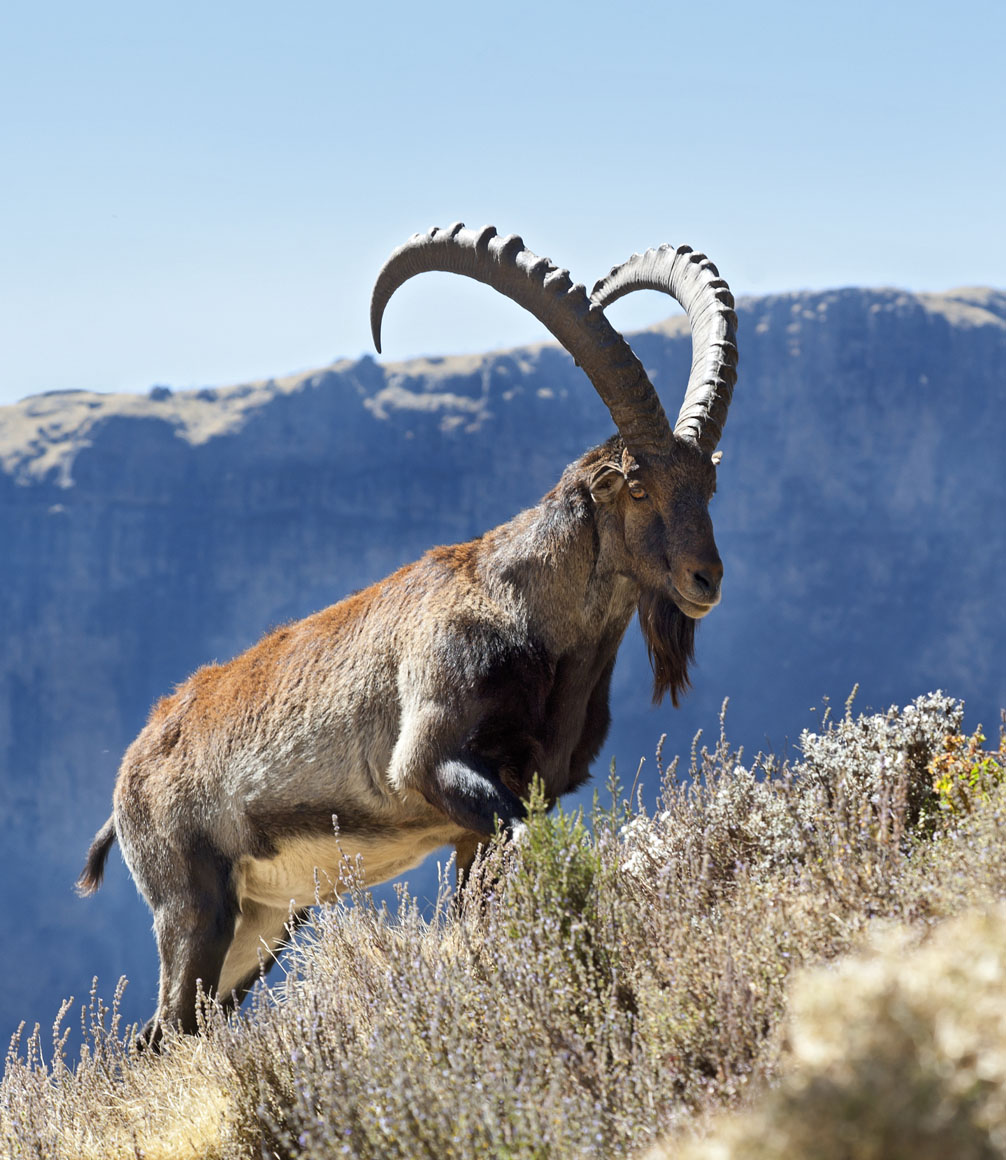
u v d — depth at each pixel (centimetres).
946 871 1347
